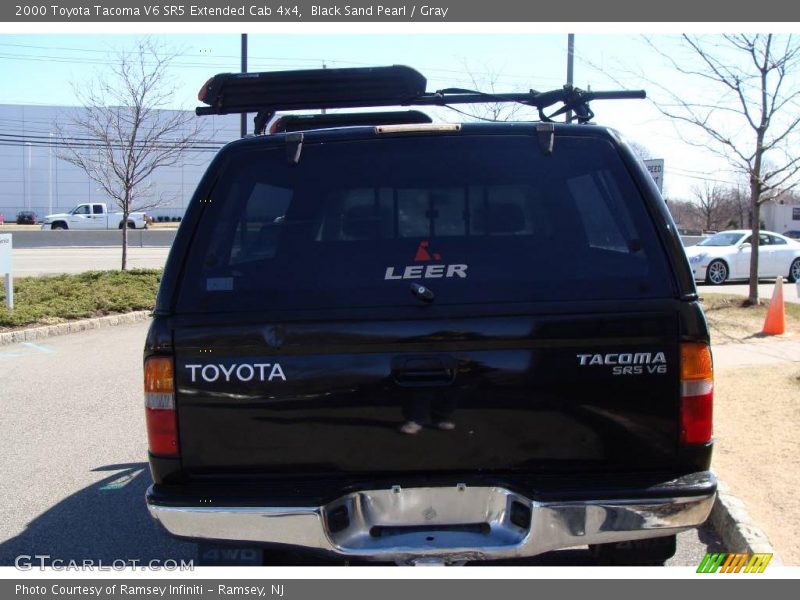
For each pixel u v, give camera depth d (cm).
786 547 382
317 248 299
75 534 434
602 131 310
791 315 1212
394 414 281
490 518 284
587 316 279
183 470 285
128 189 1825
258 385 281
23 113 6141
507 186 307
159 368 284
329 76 386
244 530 274
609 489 274
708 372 280
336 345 280
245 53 1761
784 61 1125
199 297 288
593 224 298
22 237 3262
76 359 957
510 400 279
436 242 298
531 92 396
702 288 1730
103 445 601
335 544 277
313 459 283
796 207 4334
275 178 309
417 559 278
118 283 1585
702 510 276
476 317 280
